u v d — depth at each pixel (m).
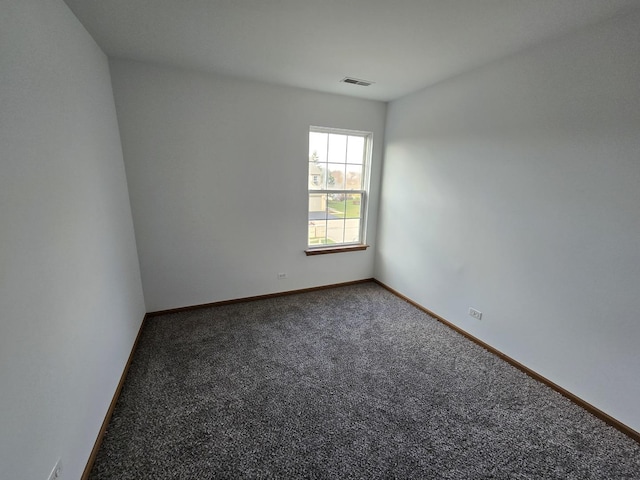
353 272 4.04
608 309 1.77
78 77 1.70
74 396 1.34
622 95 1.63
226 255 3.23
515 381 2.16
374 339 2.69
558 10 1.58
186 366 2.25
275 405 1.88
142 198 2.74
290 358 2.38
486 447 1.62
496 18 1.69
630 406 1.70
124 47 2.18
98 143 1.96
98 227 1.83
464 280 2.75
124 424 1.71
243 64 2.50
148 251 2.87
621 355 1.73
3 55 1.00
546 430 1.74
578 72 1.80
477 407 1.90
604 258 1.77
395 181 3.59
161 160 2.74
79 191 1.59
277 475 1.43
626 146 1.63
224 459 1.51
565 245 1.96
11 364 0.93
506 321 2.39
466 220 2.68
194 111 2.77
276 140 3.17
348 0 1.55
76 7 1.61
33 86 1.19
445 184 2.87
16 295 0.98
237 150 3.02
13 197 1.00
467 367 2.31
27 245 1.07
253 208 3.24
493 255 2.45
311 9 1.65
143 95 2.56
